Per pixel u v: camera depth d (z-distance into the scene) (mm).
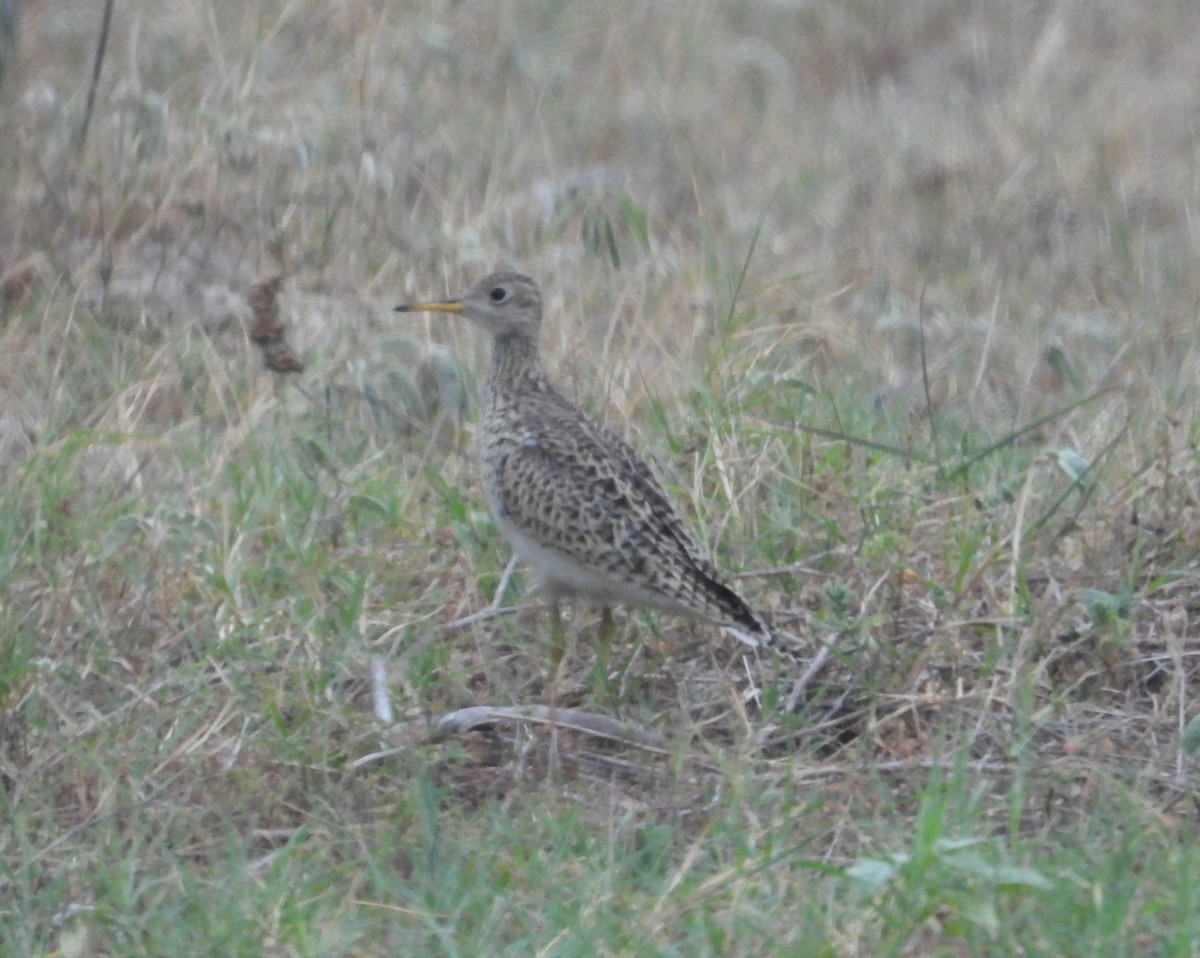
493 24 23719
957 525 13188
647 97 22812
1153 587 12586
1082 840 9953
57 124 18594
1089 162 21484
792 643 12430
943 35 26234
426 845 10203
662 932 9281
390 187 18641
